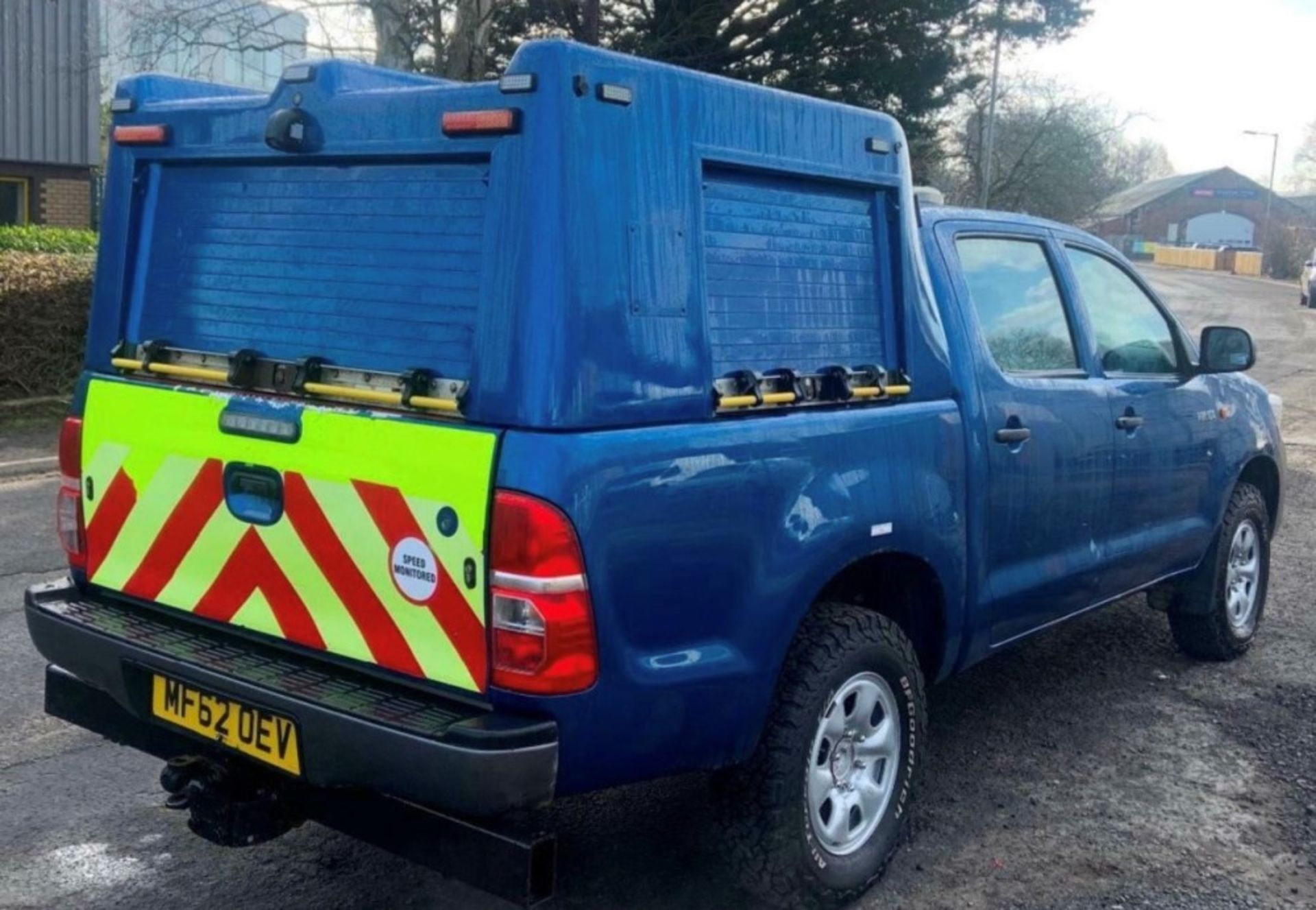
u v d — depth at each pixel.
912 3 16.48
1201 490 5.63
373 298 3.28
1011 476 4.39
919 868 4.04
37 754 4.76
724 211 3.35
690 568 3.14
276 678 3.20
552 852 2.89
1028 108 34.78
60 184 23.12
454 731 2.84
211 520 3.45
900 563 3.95
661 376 3.10
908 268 3.95
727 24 17.00
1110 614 6.84
